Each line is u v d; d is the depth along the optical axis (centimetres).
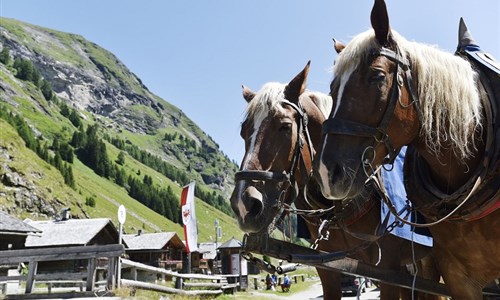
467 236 289
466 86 281
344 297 2345
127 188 14600
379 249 389
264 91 392
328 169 248
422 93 272
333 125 257
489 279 302
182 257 6012
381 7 264
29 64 18250
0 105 12069
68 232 4006
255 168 356
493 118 282
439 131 278
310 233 521
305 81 412
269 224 353
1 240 2728
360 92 259
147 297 1309
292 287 4291
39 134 13838
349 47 274
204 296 1838
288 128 382
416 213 351
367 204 420
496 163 269
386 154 272
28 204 6800
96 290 1182
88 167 14438
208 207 17075
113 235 4438
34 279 1191
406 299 480
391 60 265
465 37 336
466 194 275
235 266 2912
